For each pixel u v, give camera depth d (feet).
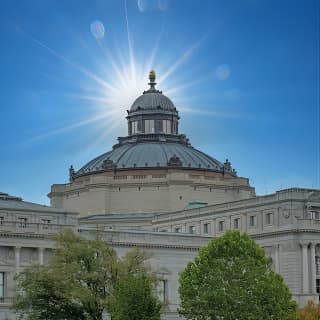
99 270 453.58
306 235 655.76
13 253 568.41
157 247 628.69
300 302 645.92
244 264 469.98
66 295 443.73
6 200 616.80
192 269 479.00
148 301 401.70
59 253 461.78
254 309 456.04
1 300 547.08
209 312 459.32
